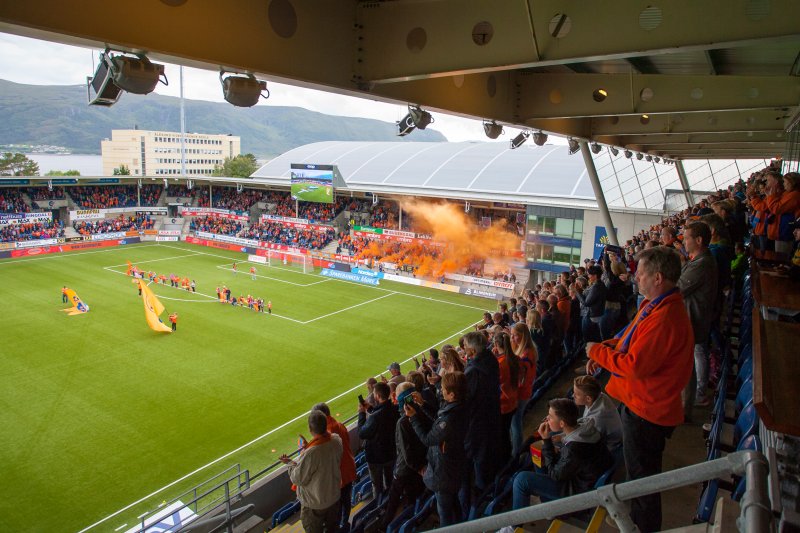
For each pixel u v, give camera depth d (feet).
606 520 15.78
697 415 22.72
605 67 32.68
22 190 203.51
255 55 16.69
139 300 136.05
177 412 77.00
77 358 96.94
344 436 24.29
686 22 15.39
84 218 211.41
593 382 17.76
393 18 19.39
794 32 14.25
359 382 89.81
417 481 21.57
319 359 100.17
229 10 15.93
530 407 28.94
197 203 238.27
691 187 133.28
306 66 18.29
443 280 160.66
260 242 201.26
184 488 58.75
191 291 146.30
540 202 150.10
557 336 32.86
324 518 19.92
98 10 13.29
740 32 14.74
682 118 44.09
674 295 12.07
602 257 44.47
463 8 18.28
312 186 186.91
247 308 132.46
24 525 52.47
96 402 79.66
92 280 154.71
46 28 12.46
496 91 30.32
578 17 16.67
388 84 21.68
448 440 17.29
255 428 72.79
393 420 24.99
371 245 186.09
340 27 19.34
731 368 24.88
